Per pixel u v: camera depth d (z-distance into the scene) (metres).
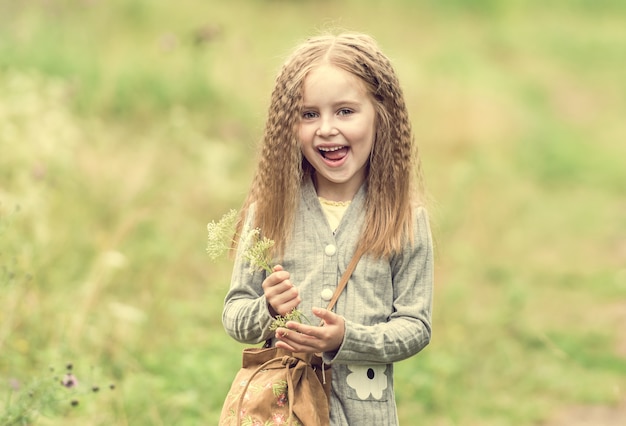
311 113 4.50
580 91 29.86
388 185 4.57
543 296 11.97
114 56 16.70
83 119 13.70
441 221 13.83
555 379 9.17
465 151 18.81
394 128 4.60
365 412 4.38
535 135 21.73
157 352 8.34
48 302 8.19
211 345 8.53
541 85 29.06
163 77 16.08
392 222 4.50
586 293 12.15
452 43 30.39
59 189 10.28
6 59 14.30
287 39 22.58
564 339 10.27
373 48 4.62
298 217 4.54
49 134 10.41
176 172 12.57
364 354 4.25
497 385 9.05
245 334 4.38
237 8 25.23
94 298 8.49
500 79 27.09
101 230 10.40
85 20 18.83
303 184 4.61
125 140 13.62
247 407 4.32
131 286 9.48
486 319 10.58
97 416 6.82
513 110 22.66
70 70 15.01
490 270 12.69
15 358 7.29
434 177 16.27
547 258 13.80
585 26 39.22
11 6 17.47
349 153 4.48
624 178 19.70
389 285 4.50
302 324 4.12
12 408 5.95
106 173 11.65
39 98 11.48
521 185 18.11
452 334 10.02
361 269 4.44
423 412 8.19
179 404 7.18
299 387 4.29
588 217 16.36
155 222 10.99
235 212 4.38
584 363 9.70
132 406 7.05
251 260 4.28
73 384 6.01
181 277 10.34
